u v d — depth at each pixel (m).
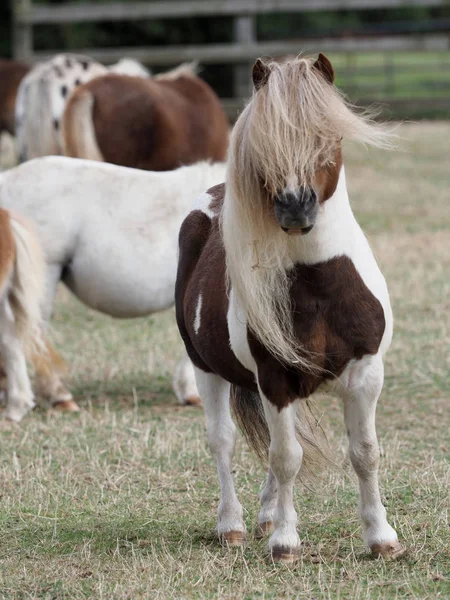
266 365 6.60
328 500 8.40
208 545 7.52
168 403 11.69
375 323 6.56
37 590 6.79
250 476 9.11
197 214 8.02
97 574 6.99
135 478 9.14
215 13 34.53
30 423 10.97
